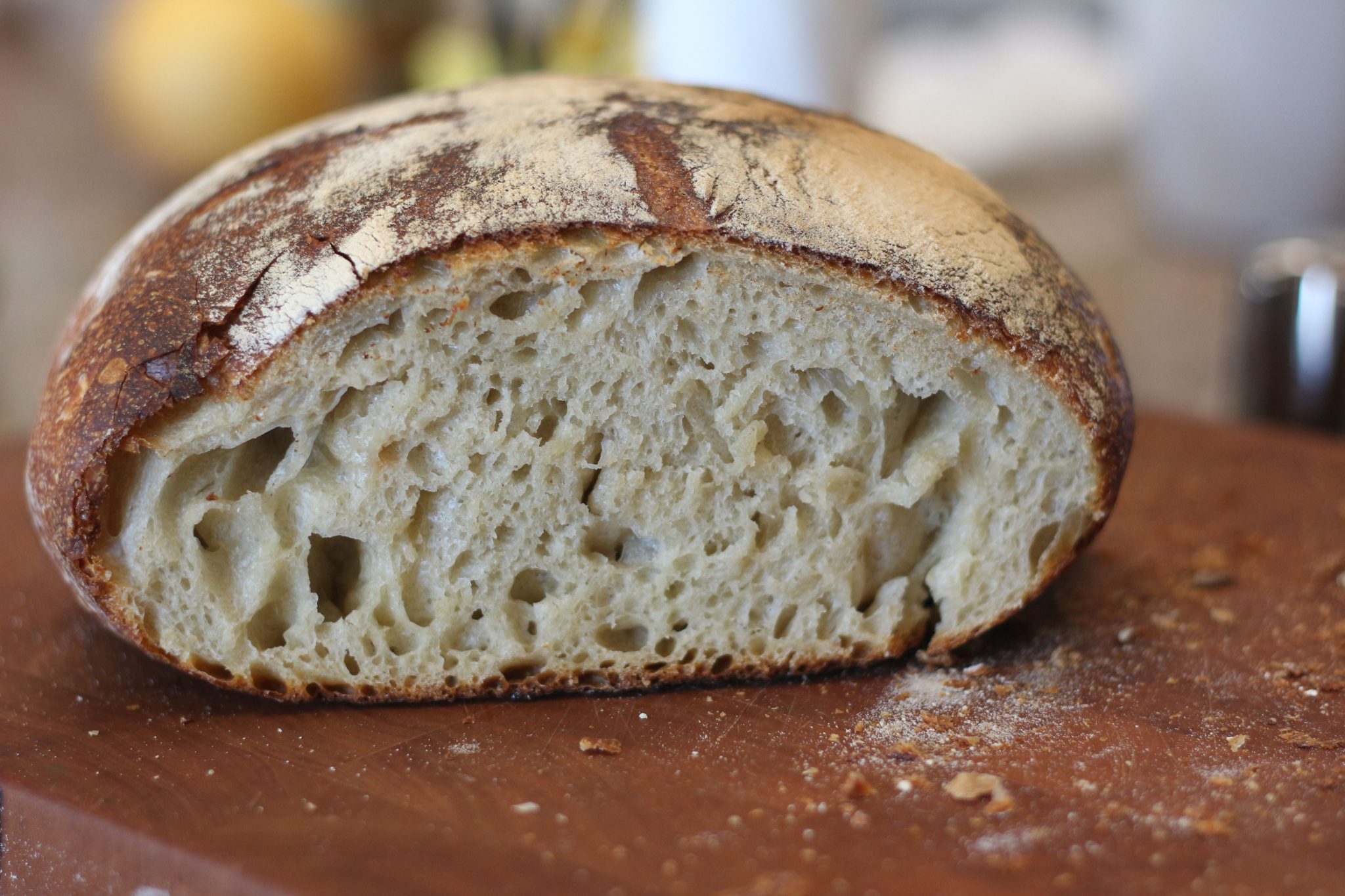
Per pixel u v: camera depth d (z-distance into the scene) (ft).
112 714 1.23
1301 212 2.59
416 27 2.47
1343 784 1.12
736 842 1.07
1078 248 2.84
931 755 1.16
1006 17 3.76
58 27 3.99
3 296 2.36
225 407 1.18
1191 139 2.66
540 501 1.24
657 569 1.27
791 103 1.38
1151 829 1.08
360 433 1.21
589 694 1.27
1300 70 2.49
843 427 1.26
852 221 1.20
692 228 1.17
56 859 1.12
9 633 1.34
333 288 1.16
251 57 2.28
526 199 1.18
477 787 1.13
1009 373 1.22
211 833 1.08
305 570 1.23
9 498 1.59
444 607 1.25
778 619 1.29
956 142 2.95
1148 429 1.78
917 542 1.30
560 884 1.03
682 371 1.22
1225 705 1.22
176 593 1.22
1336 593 1.39
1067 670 1.28
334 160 1.24
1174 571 1.44
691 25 2.08
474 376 1.20
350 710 1.24
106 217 2.83
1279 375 1.88
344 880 1.03
